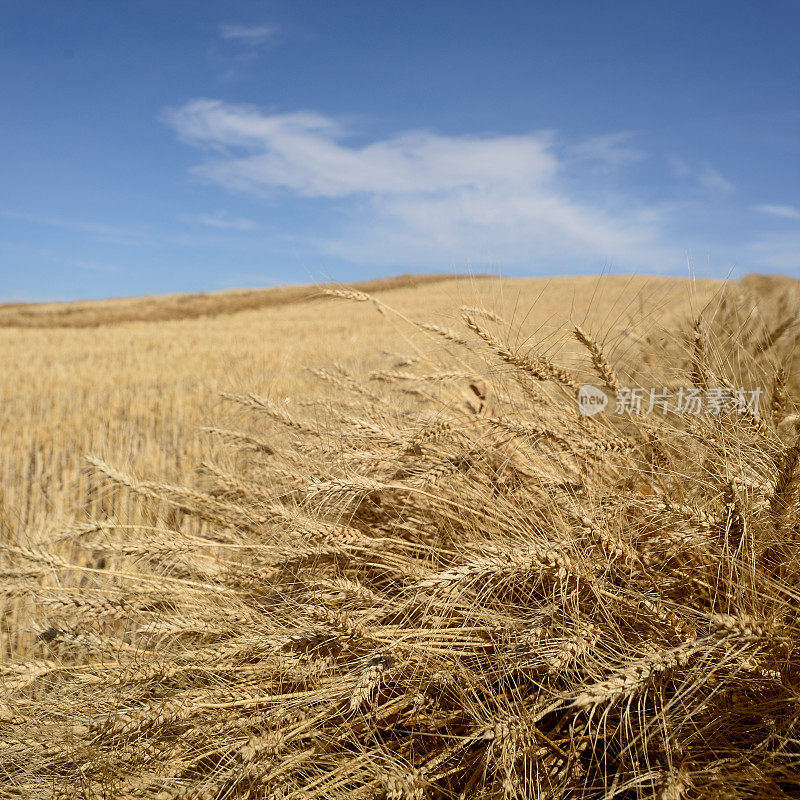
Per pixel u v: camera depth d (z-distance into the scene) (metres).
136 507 3.13
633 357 2.65
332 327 23.66
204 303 50.09
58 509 3.69
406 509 2.52
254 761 1.61
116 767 1.72
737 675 1.60
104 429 7.84
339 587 1.83
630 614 1.78
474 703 1.82
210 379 11.95
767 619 1.54
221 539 2.70
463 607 2.06
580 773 1.64
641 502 1.82
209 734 1.79
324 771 1.81
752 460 1.92
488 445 2.30
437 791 1.66
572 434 2.18
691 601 1.81
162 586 2.31
